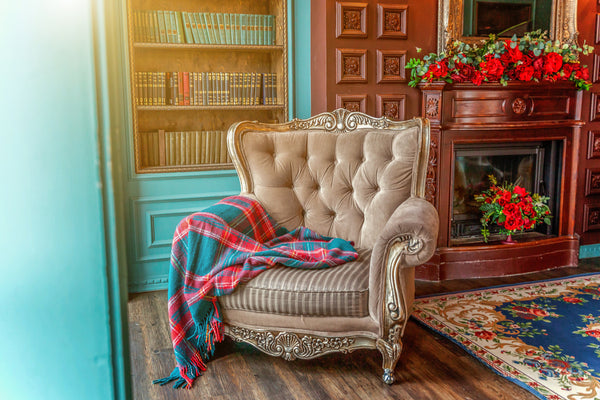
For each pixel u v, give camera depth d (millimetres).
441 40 3500
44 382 668
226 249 2271
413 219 2014
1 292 639
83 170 633
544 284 3404
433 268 3518
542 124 3604
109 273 664
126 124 3291
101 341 673
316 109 3594
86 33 609
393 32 3461
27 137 614
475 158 3770
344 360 2393
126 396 699
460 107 3480
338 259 2275
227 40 3506
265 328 2189
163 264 3494
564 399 1985
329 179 2762
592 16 3783
